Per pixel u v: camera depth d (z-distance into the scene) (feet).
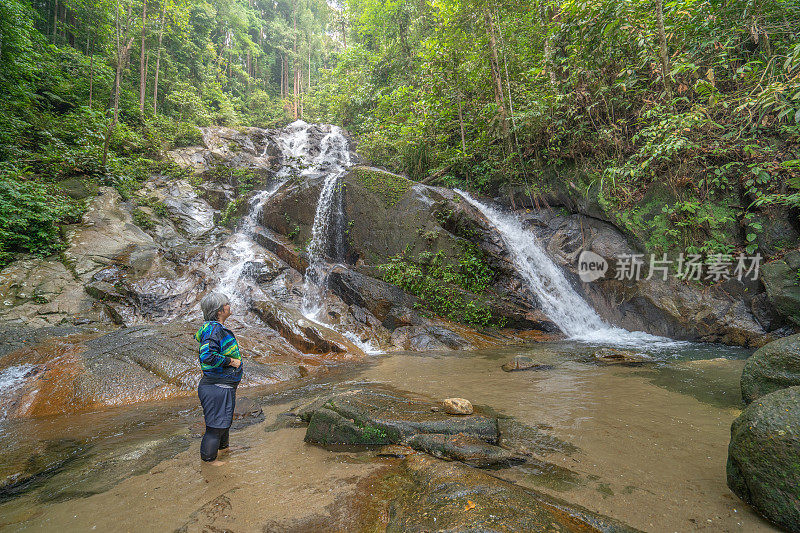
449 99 38.45
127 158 48.11
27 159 35.91
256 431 11.59
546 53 33.32
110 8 61.26
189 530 6.49
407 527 6.08
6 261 26.84
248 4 129.08
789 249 21.18
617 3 25.08
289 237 36.70
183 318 25.55
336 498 7.43
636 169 24.70
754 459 6.58
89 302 25.35
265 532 6.35
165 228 39.91
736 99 21.57
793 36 21.58
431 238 29.91
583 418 11.32
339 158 69.51
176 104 74.59
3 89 39.91
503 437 10.09
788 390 7.16
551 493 7.32
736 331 21.52
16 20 40.88
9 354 17.75
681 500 6.93
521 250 31.53
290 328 23.97
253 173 54.08
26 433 12.01
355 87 67.05
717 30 23.38
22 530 6.70
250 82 111.75
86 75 54.75
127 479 8.58
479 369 18.25
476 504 6.37
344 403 11.48
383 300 27.86
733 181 23.68
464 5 35.01
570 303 28.66
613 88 27.84
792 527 5.87
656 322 24.94
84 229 32.48
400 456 9.38
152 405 14.96
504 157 35.96
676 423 10.74
